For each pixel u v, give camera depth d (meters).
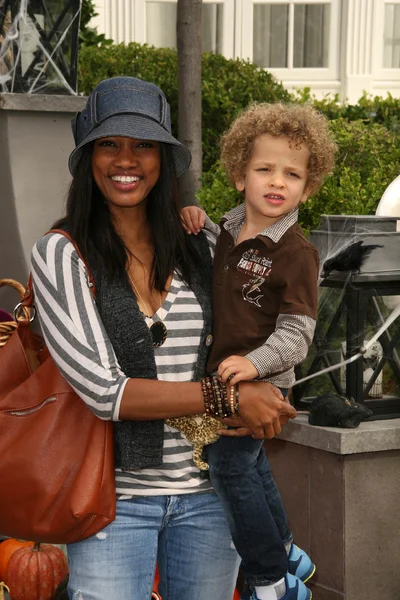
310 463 4.14
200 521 2.91
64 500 2.69
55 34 5.17
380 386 4.17
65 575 4.41
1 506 2.73
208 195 5.55
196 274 2.96
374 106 8.55
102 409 2.63
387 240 4.10
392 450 4.05
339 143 5.75
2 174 5.14
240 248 3.00
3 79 5.11
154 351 2.79
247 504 2.95
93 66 8.46
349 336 4.07
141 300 2.84
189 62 6.71
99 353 2.65
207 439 2.85
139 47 8.68
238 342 2.94
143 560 2.80
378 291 4.06
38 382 2.78
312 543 4.16
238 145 3.16
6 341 3.04
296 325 2.84
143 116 2.79
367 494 4.03
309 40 10.35
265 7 10.29
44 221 5.23
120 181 2.80
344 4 10.23
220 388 2.69
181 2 6.66
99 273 2.74
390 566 4.10
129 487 2.79
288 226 3.00
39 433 2.72
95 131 2.77
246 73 8.13
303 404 4.22
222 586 2.98
